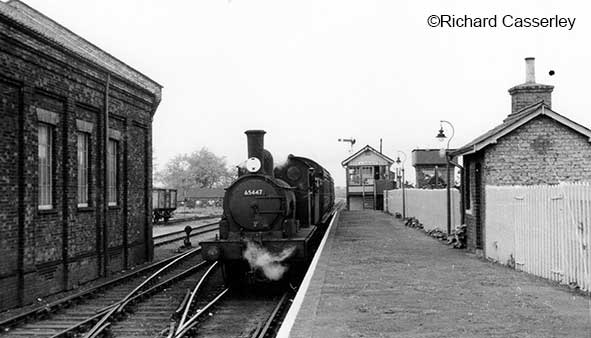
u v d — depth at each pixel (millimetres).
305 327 8320
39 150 14523
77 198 16109
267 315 12398
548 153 16516
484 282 12047
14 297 12961
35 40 13547
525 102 18641
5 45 12414
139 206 21156
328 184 31500
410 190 32969
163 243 28266
